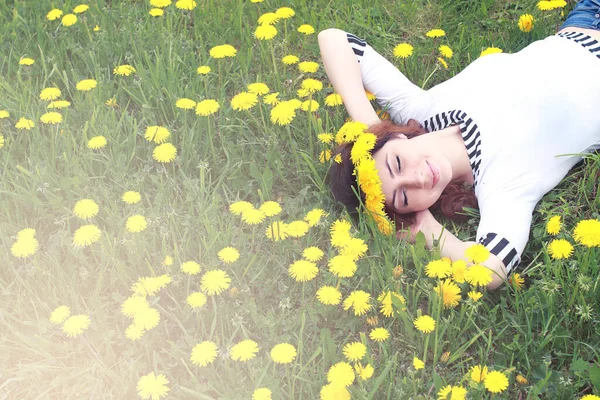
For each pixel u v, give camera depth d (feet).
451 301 6.18
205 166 7.46
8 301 6.66
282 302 6.36
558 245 6.31
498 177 7.27
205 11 10.14
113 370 6.13
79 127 8.51
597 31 8.43
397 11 10.39
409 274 6.82
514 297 6.66
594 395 5.36
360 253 6.46
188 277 6.60
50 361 6.18
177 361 6.17
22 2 10.12
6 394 6.04
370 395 5.42
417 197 7.27
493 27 10.07
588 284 6.15
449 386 5.44
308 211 7.56
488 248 6.66
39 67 9.32
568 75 7.92
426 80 8.89
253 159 8.02
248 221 6.75
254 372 5.87
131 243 6.75
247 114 8.59
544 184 7.41
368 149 7.18
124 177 7.79
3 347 6.26
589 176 7.68
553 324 6.29
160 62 8.96
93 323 6.26
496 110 7.65
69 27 9.80
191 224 7.32
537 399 5.56
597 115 7.87
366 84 8.71
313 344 6.33
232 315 6.47
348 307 6.15
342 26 9.95
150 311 5.97
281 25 10.16
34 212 7.50
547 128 7.60
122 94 8.95
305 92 8.29
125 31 9.62
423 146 7.46
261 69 9.52
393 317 6.36
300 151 7.99
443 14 10.26
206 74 9.00
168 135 7.77
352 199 7.43
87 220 7.33
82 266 7.00
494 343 6.33
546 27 9.77
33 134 8.02
